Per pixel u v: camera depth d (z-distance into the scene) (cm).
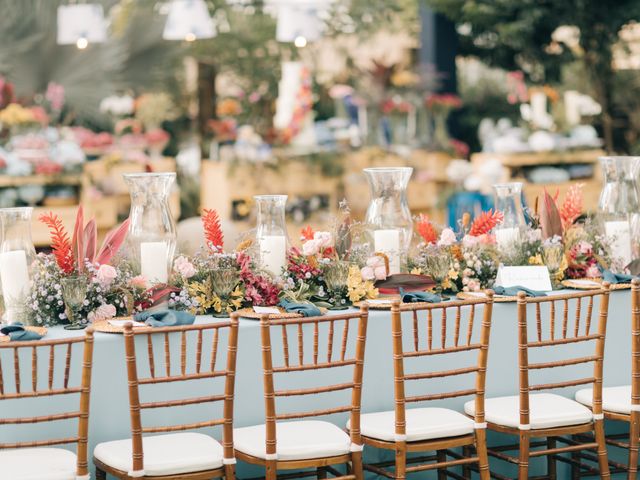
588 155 891
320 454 366
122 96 873
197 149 888
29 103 829
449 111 904
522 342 392
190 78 902
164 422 385
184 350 352
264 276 424
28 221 402
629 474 418
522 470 398
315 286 429
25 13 816
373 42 952
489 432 441
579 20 898
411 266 454
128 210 824
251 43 920
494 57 930
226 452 357
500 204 464
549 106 921
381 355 414
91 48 840
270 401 358
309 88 901
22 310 398
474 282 452
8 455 353
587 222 491
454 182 871
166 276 412
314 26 788
